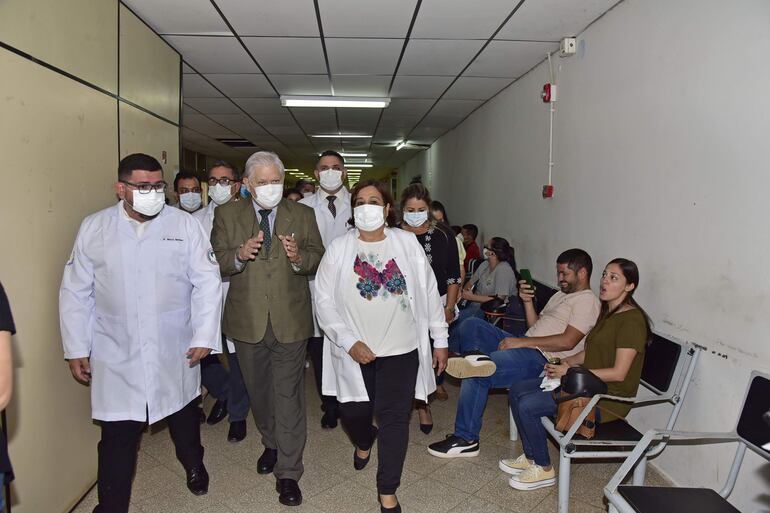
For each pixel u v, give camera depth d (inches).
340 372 89.1
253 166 88.9
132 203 76.0
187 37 150.3
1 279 72.9
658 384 93.0
